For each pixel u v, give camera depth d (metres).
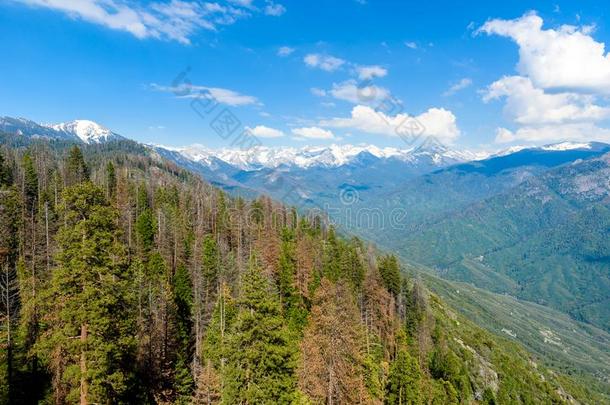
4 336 37.56
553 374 165.88
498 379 109.81
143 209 97.56
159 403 43.34
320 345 42.22
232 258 78.44
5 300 46.16
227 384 29.64
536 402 110.62
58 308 28.16
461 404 80.75
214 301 65.44
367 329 73.00
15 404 35.59
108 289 27.77
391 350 79.31
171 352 51.91
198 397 41.88
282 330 30.41
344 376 42.97
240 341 29.50
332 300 60.88
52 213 74.94
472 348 120.69
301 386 37.62
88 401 27.45
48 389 35.41
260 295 29.94
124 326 30.31
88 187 28.27
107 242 27.86
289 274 67.62
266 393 28.73
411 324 93.25
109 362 28.17
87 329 27.38
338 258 89.81
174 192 121.69
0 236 61.88
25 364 37.28
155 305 53.38
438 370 85.38
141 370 44.22
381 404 55.84
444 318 135.75
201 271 71.81
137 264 57.41
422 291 118.19
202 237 89.44
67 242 27.41
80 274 27.08
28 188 88.00
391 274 95.88
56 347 29.89
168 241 83.50
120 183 107.50
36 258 58.62
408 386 57.28
